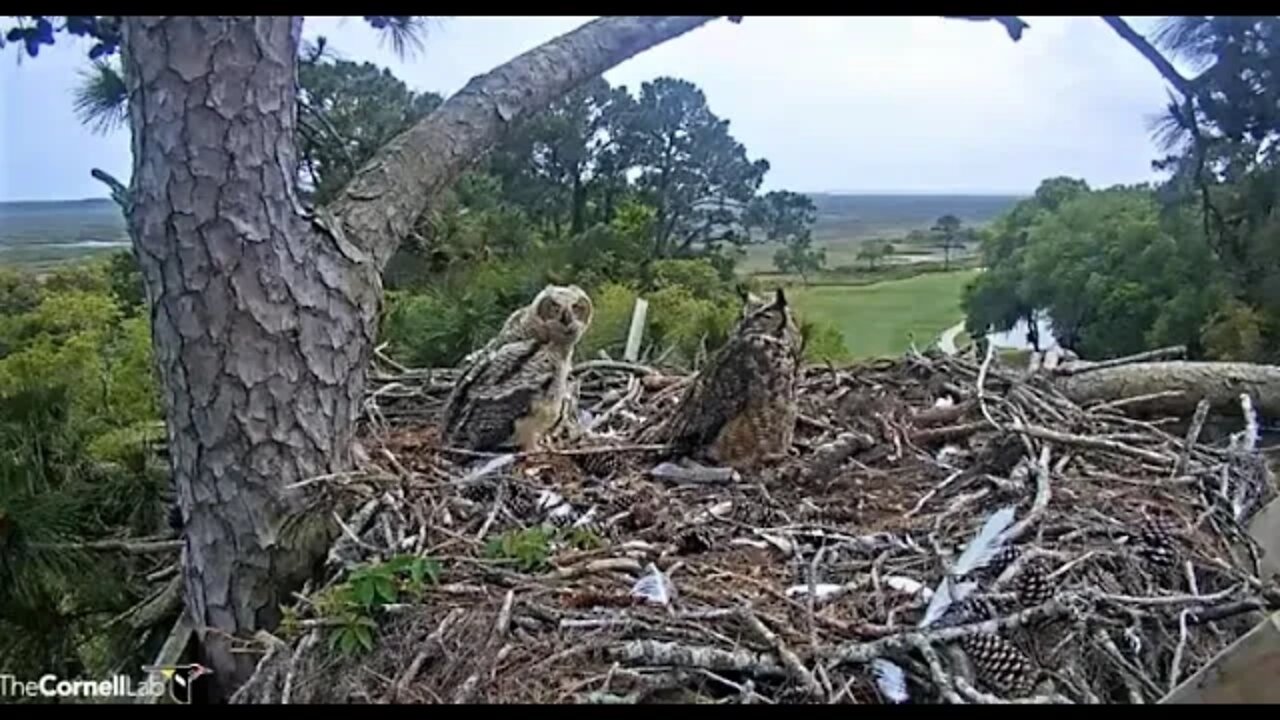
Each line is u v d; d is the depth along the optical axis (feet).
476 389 11.51
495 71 10.69
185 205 8.46
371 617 7.59
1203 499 9.95
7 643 11.23
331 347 9.17
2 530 10.91
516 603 7.62
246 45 8.38
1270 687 6.43
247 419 8.90
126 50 8.53
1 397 12.39
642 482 10.71
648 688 6.85
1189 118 11.32
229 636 8.75
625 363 15.39
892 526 9.63
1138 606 7.81
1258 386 14.14
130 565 11.78
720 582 8.39
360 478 9.34
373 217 9.65
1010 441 10.90
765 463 11.05
